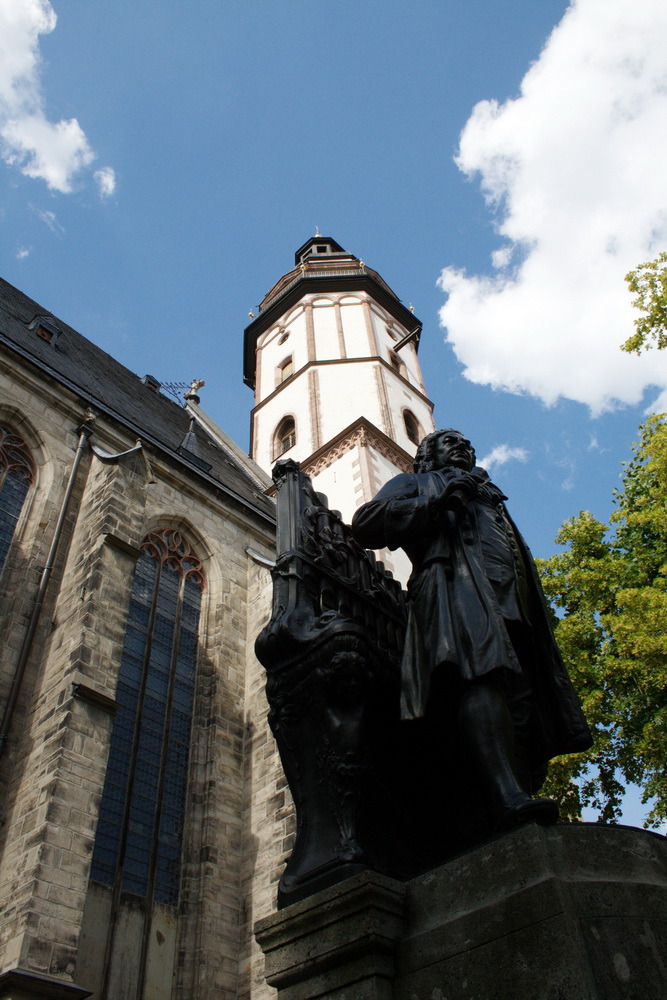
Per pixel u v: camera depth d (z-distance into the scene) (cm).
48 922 994
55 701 1265
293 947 304
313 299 4109
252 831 1505
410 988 270
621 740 1477
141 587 1789
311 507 469
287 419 3541
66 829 1093
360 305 4041
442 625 363
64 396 1942
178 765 1559
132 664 1625
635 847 282
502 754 323
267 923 317
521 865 268
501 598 384
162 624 1772
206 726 1658
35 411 1847
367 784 354
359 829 341
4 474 1700
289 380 3697
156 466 2038
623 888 260
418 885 296
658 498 1578
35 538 1616
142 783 1464
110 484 1639
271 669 387
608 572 1608
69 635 1375
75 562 1562
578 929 243
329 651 363
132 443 2006
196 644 1816
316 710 361
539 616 418
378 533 420
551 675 403
